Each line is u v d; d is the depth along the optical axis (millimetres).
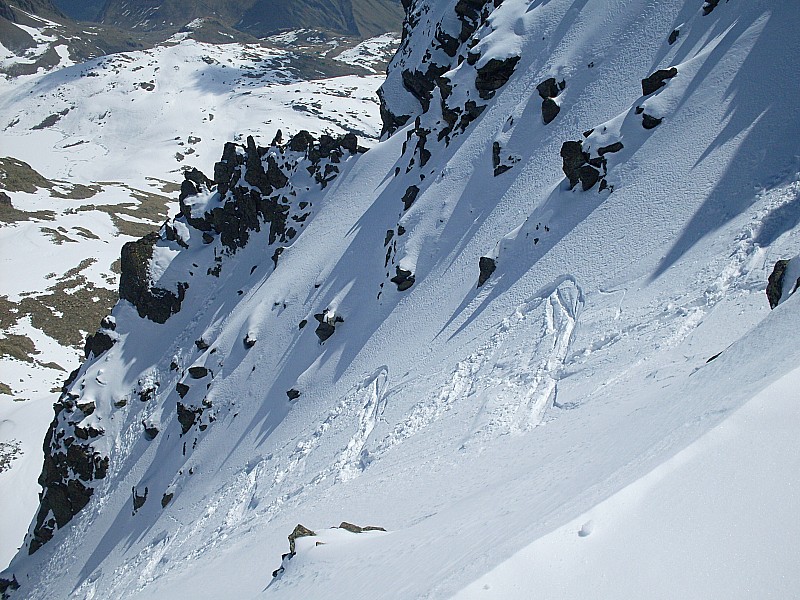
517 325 27906
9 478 76938
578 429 16469
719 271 20172
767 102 24891
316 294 49969
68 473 63156
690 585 5469
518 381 24062
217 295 65438
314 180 62156
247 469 41938
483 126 42500
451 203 41062
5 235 140750
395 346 36875
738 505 5883
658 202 26047
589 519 6461
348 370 40031
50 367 103375
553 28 42125
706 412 7508
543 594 5918
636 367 19031
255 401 48188
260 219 65062
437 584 6887
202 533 40219
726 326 17500
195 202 70125
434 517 14062
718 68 28094
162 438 58188
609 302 24031
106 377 65688
